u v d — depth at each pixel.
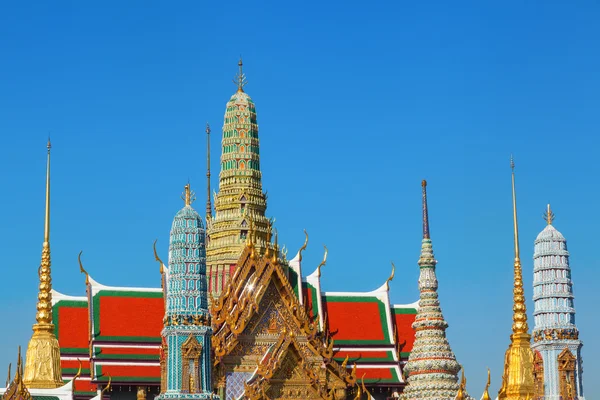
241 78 152.12
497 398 128.38
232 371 128.38
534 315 125.75
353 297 144.38
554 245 125.69
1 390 114.06
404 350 142.50
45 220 126.56
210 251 145.00
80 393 131.25
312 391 127.06
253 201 147.12
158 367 132.12
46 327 122.25
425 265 125.06
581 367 123.94
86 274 136.88
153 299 137.00
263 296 130.88
